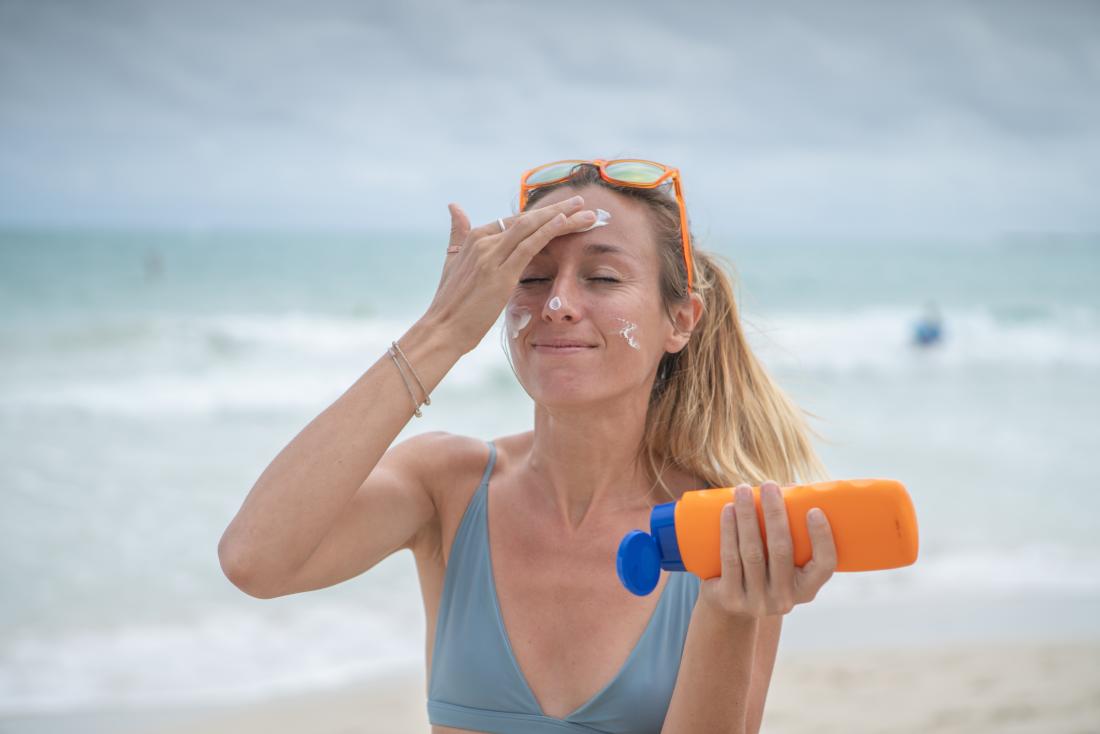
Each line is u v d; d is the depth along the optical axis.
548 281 1.94
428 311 1.84
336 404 1.78
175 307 28.25
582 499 2.06
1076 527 9.03
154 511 9.39
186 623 6.73
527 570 2.03
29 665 6.03
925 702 5.54
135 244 61.12
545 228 1.81
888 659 6.25
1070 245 94.06
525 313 1.94
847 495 1.38
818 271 49.53
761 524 1.44
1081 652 6.32
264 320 24.94
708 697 1.68
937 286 42.50
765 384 2.28
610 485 2.06
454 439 2.21
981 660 6.19
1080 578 7.76
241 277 38.41
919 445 12.80
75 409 14.92
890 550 1.37
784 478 2.30
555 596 1.99
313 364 19.36
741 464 2.19
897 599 7.40
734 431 2.20
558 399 1.90
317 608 7.03
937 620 6.95
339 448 1.75
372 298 31.62
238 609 6.98
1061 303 36.03
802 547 1.41
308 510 1.72
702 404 2.18
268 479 1.75
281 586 1.78
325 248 60.28
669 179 2.00
